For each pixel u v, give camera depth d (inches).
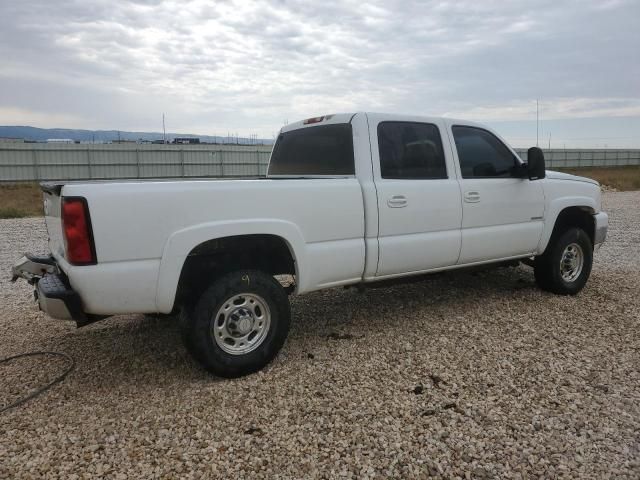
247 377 141.4
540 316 191.9
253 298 142.6
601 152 2198.6
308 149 183.9
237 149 1535.4
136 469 99.5
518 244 203.0
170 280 127.8
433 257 177.8
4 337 178.4
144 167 1376.7
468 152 191.6
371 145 165.0
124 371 147.4
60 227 131.3
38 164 1248.8
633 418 116.0
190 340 134.8
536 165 193.9
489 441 107.2
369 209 159.9
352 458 102.0
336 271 155.6
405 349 160.4
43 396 131.6
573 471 97.0
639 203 727.1
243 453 104.4
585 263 225.0
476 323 184.7
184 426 115.5
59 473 98.3
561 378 137.6
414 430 111.9
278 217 142.6
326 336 173.9
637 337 168.7
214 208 132.9
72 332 183.2
